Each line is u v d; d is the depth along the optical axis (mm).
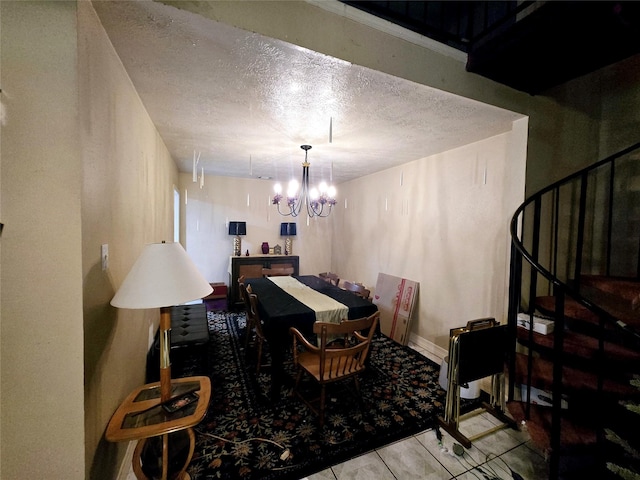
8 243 968
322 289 3178
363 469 1573
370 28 1488
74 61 991
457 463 1628
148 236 2266
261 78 1614
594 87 2451
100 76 1206
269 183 5156
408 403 2154
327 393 2273
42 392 1011
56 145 990
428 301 3252
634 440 1409
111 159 1357
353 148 2992
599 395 1414
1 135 951
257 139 2738
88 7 1068
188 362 2758
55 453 1026
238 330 3656
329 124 2297
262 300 2656
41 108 976
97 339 1174
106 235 1298
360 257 4660
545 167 2199
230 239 4969
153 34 1253
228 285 4793
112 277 1386
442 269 3072
